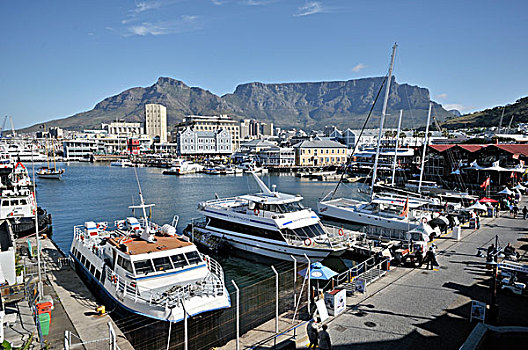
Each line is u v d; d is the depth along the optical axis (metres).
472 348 12.86
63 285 21.83
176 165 140.62
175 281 18.73
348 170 125.94
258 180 36.25
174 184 98.88
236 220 33.44
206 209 36.78
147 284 18.09
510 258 23.03
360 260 30.05
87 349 14.45
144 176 123.56
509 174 67.12
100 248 22.80
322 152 149.38
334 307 15.84
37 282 21.56
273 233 30.23
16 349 13.38
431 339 13.86
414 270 21.91
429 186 68.50
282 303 21.33
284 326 15.68
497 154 73.00
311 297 18.36
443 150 78.06
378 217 37.47
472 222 33.50
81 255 25.33
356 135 172.75
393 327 14.80
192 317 16.56
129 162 173.12
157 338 16.48
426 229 29.42
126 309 17.80
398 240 32.47
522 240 28.80
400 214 36.50
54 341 15.02
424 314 15.98
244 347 13.99
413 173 90.69
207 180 110.31
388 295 18.08
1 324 13.36
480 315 14.98
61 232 44.25
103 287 20.31
